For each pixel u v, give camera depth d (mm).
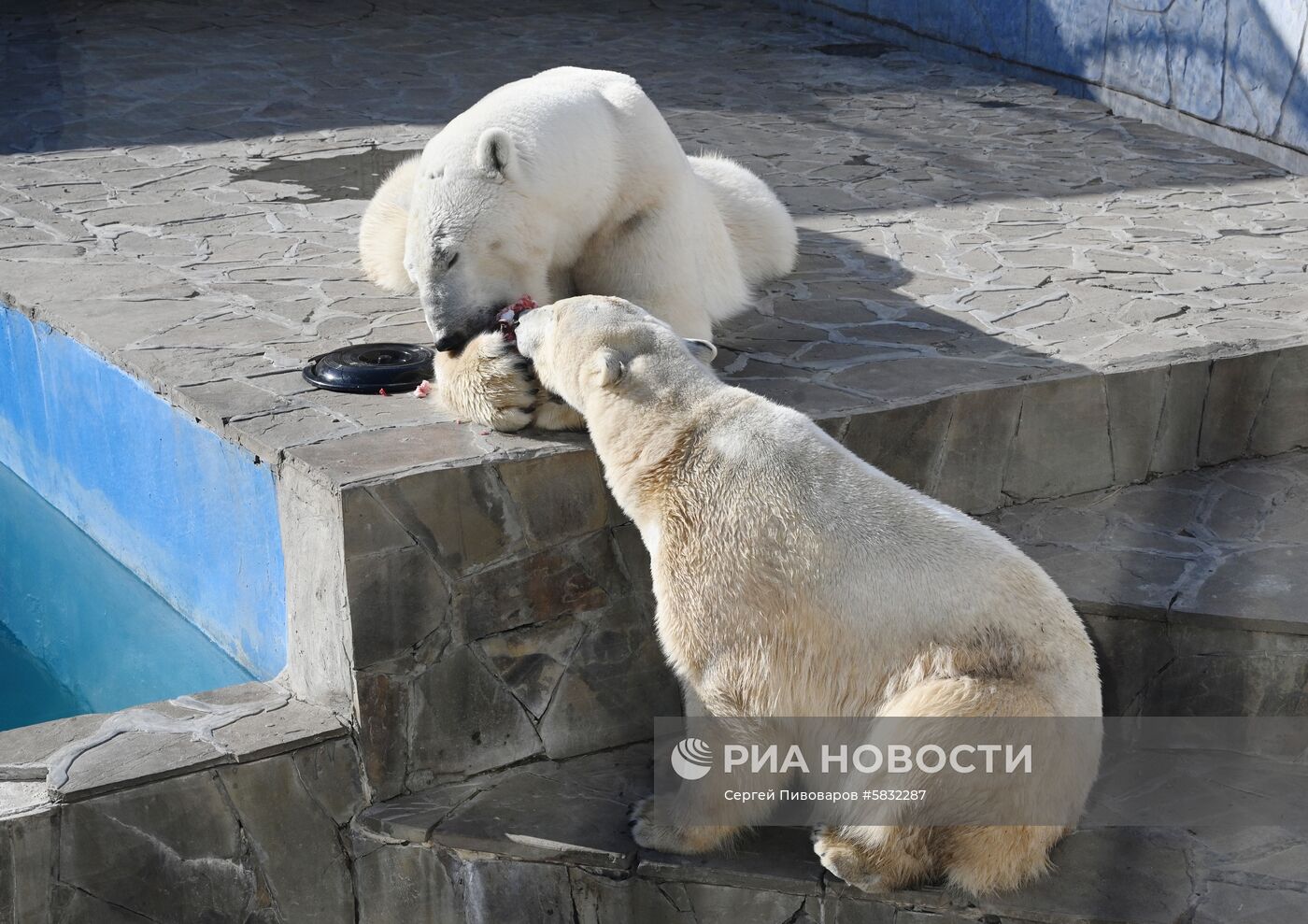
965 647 3000
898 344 4801
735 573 3135
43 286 5422
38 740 3607
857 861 3145
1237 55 8266
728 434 3238
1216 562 3980
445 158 3898
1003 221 6664
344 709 3709
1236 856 3279
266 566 4184
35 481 5973
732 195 5590
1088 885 3162
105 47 11016
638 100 4340
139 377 4523
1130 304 5285
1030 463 4387
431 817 3637
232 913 3578
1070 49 9938
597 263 4387
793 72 10742
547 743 3932
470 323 3920
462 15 13008
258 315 5066
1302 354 4680
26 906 3334
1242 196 7238
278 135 8281
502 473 3680
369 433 3896
